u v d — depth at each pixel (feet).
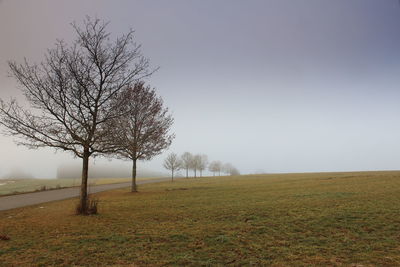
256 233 29.27
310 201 49.96
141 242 26.48
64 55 42.50
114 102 46.32
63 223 36.11
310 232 29.14
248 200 55.98
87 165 44.75
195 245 25.38
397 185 73.77
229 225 33.14
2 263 21.07
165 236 28.50
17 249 24.67
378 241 25.50
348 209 39.93
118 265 20.48
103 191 103.04
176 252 23.43
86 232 30.76
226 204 51.19
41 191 107.24
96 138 43.06
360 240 25.99
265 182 122.83
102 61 44.19
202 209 46.09
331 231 29.32
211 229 31.30
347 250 23.27
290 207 44.24
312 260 21.11
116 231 31.07
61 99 41.63
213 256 22.29
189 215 40.73
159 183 163.12
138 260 21.52
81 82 42.42
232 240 26.81
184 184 135.23
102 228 32.68
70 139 44.70
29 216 43.75
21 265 20.67
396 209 38.75
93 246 25.32
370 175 134.51
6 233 31.01
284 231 29.81
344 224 31.76
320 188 76.89
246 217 37.65
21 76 40.65
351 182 93.97
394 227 29.78
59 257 22.33
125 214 42.83
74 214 43.14
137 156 85.46
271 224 33.06
